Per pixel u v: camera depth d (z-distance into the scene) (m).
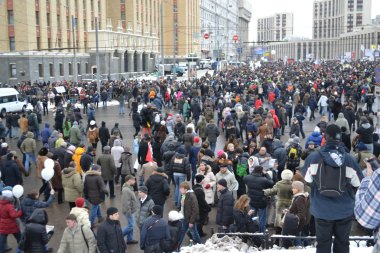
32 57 57.59
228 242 8.93
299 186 9.16
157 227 8.56
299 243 8.66
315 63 129.62
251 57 199.50
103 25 79.25
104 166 14.80
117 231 8.53
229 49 152.12
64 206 14.53
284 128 27.03
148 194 11.19
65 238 8.76
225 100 29.84
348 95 36.00
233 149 14.58
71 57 66.75
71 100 40.34
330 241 4.95
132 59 84.56
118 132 18.62
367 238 7.54
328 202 4.84
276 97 35.34
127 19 87.50
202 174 12.52
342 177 4.72
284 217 9.16
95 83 51.62
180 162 13.43
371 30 161.88
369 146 16.02
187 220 10.41
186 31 111.56
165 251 8.58
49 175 11.86
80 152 15.34
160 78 57.09
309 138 16.27
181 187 10.54
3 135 25.69
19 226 10.81
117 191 15.95
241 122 23.69
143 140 16.06
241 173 13.85
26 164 18.28
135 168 17.69
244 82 49.59
